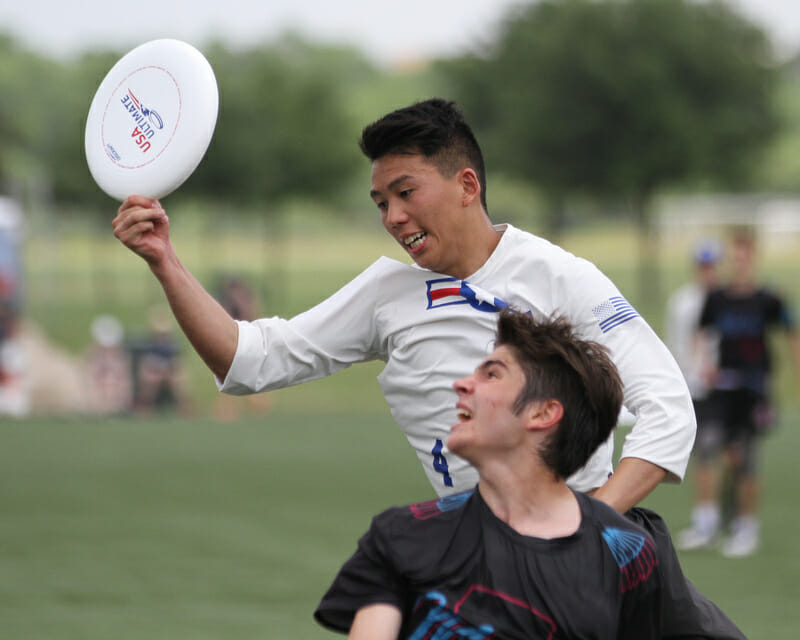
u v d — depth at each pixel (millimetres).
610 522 5965
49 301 81625
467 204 7414
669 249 125500
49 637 13211
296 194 83188
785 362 53062
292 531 19922
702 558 18766
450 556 5797
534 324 6023
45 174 88000
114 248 130500
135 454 29641
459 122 7398
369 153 7395
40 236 86125
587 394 5883
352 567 5910
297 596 15375
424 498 23438
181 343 62469
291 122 81625
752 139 72250
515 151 73375
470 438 5879
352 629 5840
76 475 26094
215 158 80250
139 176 7355
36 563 17281
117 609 14555
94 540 18984
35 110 106812
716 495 23609
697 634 6812
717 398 19562
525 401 5836
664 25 71000
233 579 16344
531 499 5906
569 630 5711
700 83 71750
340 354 7848
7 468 27125
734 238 20219
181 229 165250
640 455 7109
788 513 22547
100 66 89938
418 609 5797
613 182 71875
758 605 15391
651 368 7316
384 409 45781
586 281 7465
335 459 28906
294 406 47062
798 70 90625
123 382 42812
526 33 76312
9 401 41938
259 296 83750
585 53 70375
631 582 5887
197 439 32781
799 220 139375
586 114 71125
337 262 130500
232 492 23953
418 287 7613
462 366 7492
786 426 36156
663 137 70250
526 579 5746
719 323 19781
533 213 125375
